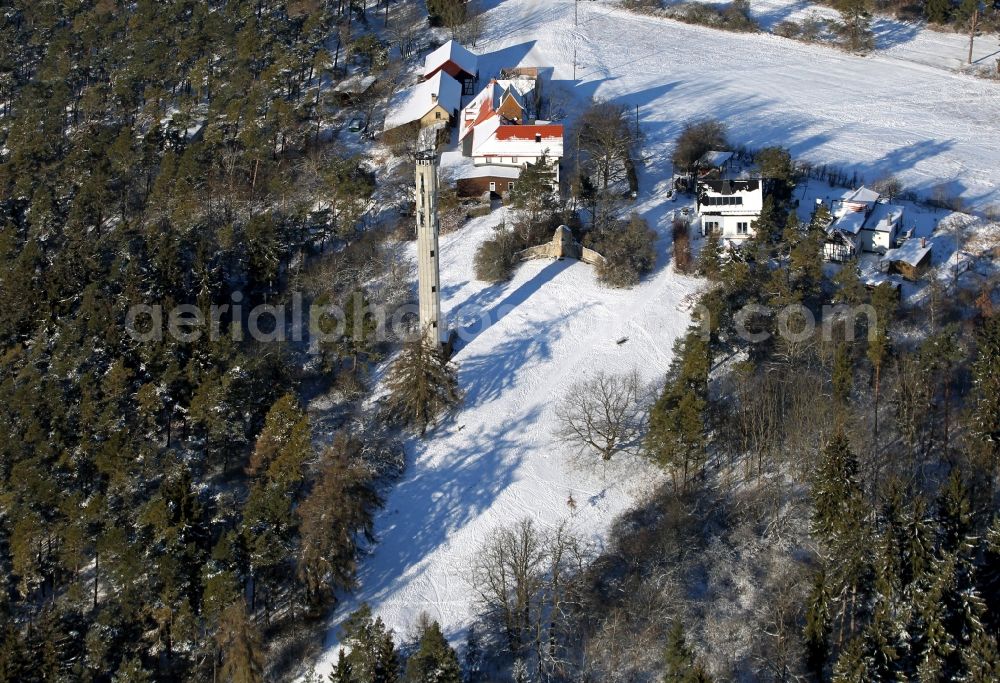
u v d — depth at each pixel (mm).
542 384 142125
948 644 99375
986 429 119062
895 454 124812
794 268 146375
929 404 129625
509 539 115500
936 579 101938
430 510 127250
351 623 106125
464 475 131125
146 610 112688
